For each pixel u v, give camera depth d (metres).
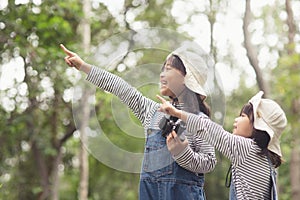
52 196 18.83
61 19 14.00
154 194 4.94
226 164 20.62
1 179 18.86
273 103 5.34
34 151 18.48
